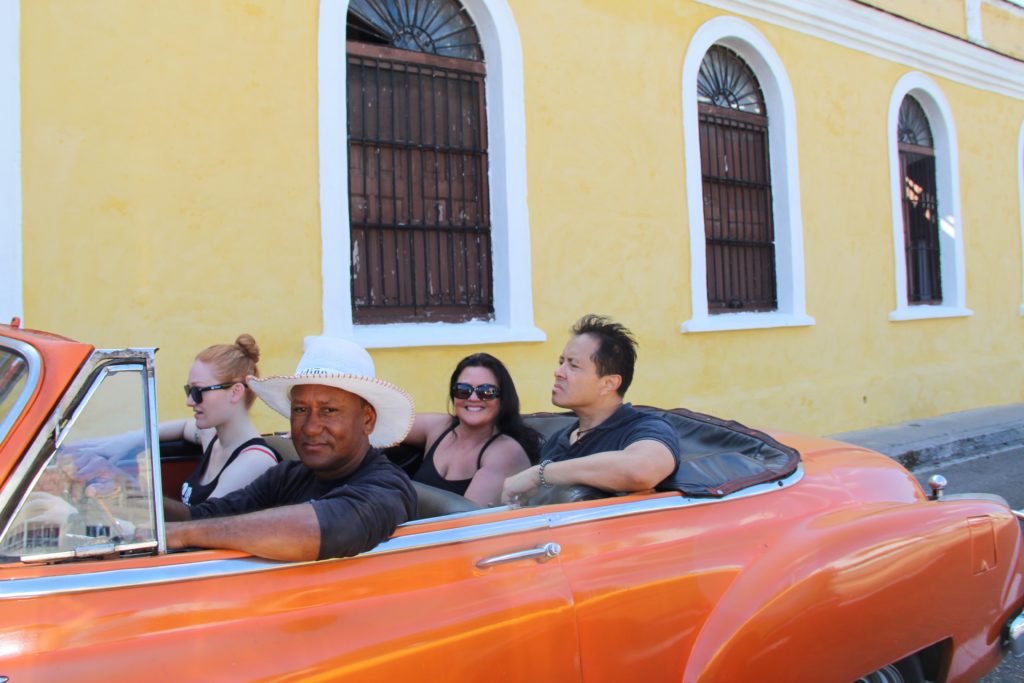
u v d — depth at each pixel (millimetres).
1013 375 11047
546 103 6367
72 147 4520
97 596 1479
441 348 5785
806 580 2154
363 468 2098
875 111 9211
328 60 5332
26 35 4395
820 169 8555
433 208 6027
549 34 6402
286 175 5191
